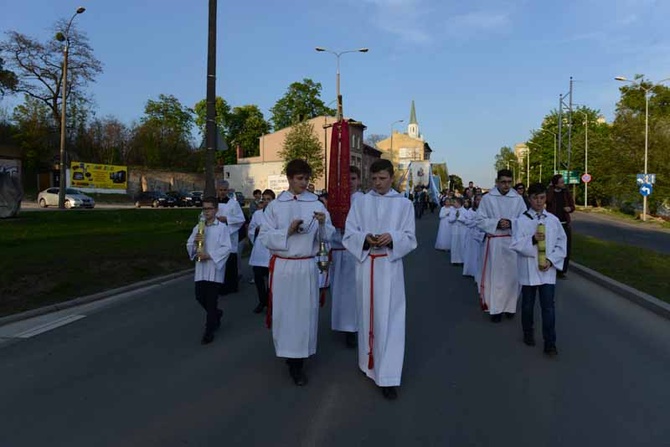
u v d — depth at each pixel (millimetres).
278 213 4711
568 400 4152
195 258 5934
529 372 4820
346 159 6008
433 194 42812
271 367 5012
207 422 3781
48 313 7266
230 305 7914
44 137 43062
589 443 3441
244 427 3697
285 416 3877
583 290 8883
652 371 4844
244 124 72875
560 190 10156
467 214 12047
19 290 7703
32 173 44406
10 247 11180
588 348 5578
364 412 3939
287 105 68688
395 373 4180
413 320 6875
